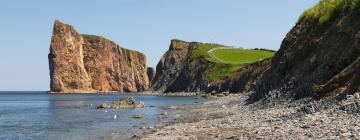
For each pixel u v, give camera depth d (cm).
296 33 6144
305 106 3253
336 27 4662
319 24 5350
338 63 3922
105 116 6194
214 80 17875
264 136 2316
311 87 3978
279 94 4703
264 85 5794
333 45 4438
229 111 5216
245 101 6681
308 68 4600
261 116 3588
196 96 15962
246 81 13225
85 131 4228
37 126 4975
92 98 16750
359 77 3016
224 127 3147
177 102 10756
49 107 9962
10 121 5838
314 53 4884
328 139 1966
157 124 4478
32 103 13100
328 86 3522
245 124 3170
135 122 4991
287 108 3819
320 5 5856
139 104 8594
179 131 3209
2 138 3869
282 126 2605
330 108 2914
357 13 4400
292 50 5681
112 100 14200
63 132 4241
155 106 8806
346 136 1980
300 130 2342
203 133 2923
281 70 5516
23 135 4094
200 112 5978
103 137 3616
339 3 5178
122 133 3812
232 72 17788
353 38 4041
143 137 3144
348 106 2677
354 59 3781
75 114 6912
